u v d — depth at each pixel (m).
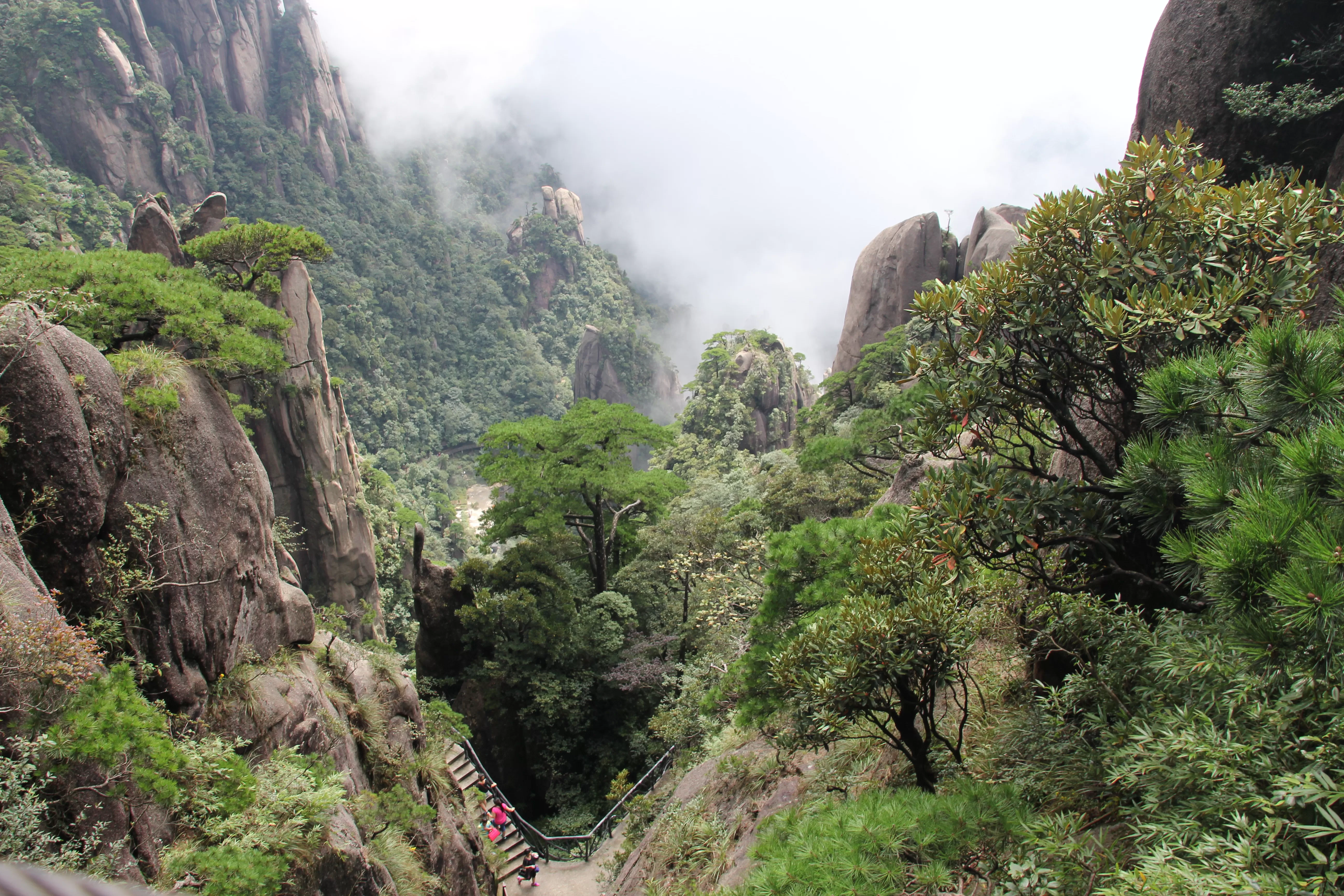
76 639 5.88
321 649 11.86
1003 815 5.02
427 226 146.25
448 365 136.25
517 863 16.39
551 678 22.19
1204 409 5.16
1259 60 10.88
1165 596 6.14
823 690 6.73
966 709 7.17
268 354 11.41
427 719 16.03
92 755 5.62
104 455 7.99
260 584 10.37
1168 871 3.40
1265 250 5.96
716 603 21.52
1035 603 7.23
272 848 7.23
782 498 26.89
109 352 10.41
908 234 47.84
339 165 133.25
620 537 29.30
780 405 66.75
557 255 165.12
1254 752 3.81
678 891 9.62
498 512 26.61
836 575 10.66
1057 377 6.68
